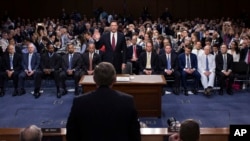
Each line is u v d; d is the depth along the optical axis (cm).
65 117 751
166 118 739
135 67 1012
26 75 945
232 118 744
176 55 957
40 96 921
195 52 998
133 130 290
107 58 802
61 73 927
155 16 2269
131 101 288
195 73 937
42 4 2261
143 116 733
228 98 902
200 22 1912
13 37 1420
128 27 1464
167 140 409
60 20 2125
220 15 2269
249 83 1008
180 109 807
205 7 2277
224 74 932
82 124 285
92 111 283
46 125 695
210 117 751
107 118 282
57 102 866
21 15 2252
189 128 267
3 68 945
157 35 1204
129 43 1111
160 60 957
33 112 787
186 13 2281
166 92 955
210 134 407
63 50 1142
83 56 940
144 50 1034
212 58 955
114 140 283
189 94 938
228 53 959
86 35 1188
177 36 1379
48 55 956
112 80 290
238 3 2273
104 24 1772
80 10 2280
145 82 711
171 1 2277
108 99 285
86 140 284
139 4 2256
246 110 802
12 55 948
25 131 278
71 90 981
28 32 1612
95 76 289
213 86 955
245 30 1454
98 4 2270
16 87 931
